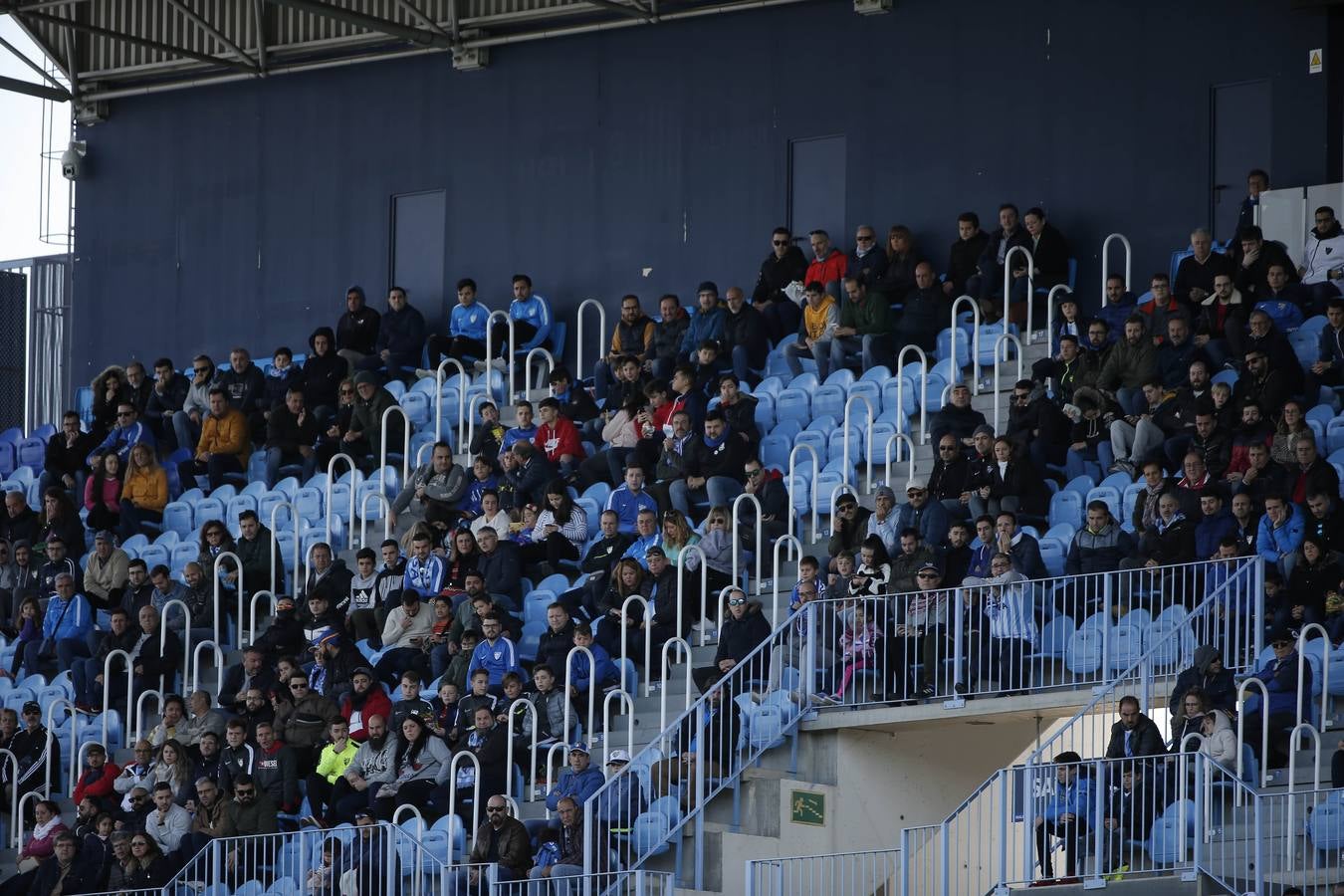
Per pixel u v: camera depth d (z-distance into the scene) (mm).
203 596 76312
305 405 87000
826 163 88375
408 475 82625
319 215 99000
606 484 76875
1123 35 82688
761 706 63562
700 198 90625
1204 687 56875
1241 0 80500
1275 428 67625
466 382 87125
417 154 96938
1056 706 60344
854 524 68438
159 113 103125
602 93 93062
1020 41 84625
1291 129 79312
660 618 67312
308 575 75250
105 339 103562
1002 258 80750
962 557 64625
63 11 103875
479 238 95188
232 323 100562
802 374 80875
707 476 73500
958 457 69750
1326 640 55594
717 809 62844
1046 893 53094
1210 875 51594
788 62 89188
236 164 101125
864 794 63531
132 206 103375
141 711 73312
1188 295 75750
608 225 92438
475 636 67625
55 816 68812
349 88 98688
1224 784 52250
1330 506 61219
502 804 59844
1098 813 52562
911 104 86562
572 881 58438
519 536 74812
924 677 62656
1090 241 82562
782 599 69125
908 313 80875
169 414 90125
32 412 105500
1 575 81375
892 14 87188
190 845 64312
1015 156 84312
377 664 69875
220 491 85562
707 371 80188
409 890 61500
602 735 64062
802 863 60562
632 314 86062
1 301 106125
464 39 95625
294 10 99500
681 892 60219
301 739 67625
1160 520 63562
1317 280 76062
